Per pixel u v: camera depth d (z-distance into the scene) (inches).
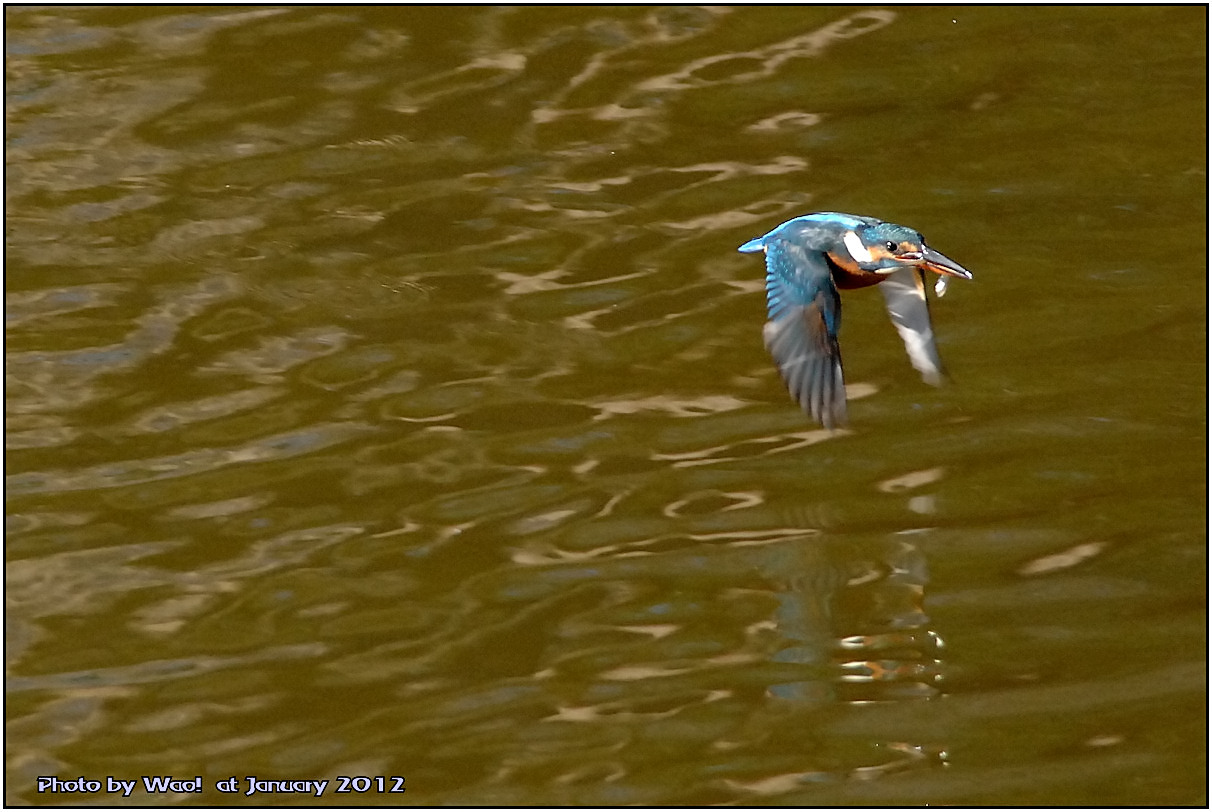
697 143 719.7
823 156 705.6
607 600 469.1
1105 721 420.2
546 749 415.8
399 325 604.4
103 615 470.0
